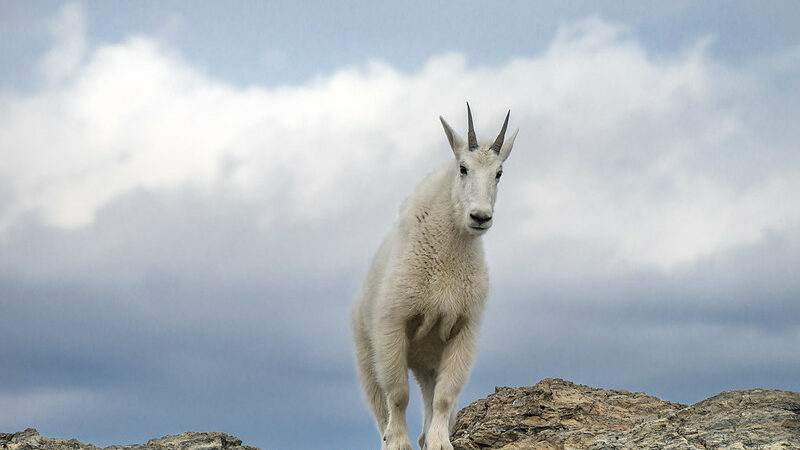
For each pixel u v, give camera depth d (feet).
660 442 87.86
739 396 96.07
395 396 101.19
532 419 106.83
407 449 100.58
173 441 104.47
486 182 99.50
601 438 94.99
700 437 86.07
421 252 100.01
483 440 105.40
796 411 89.40
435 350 106.93
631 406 110.52
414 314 100.58
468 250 100.99
